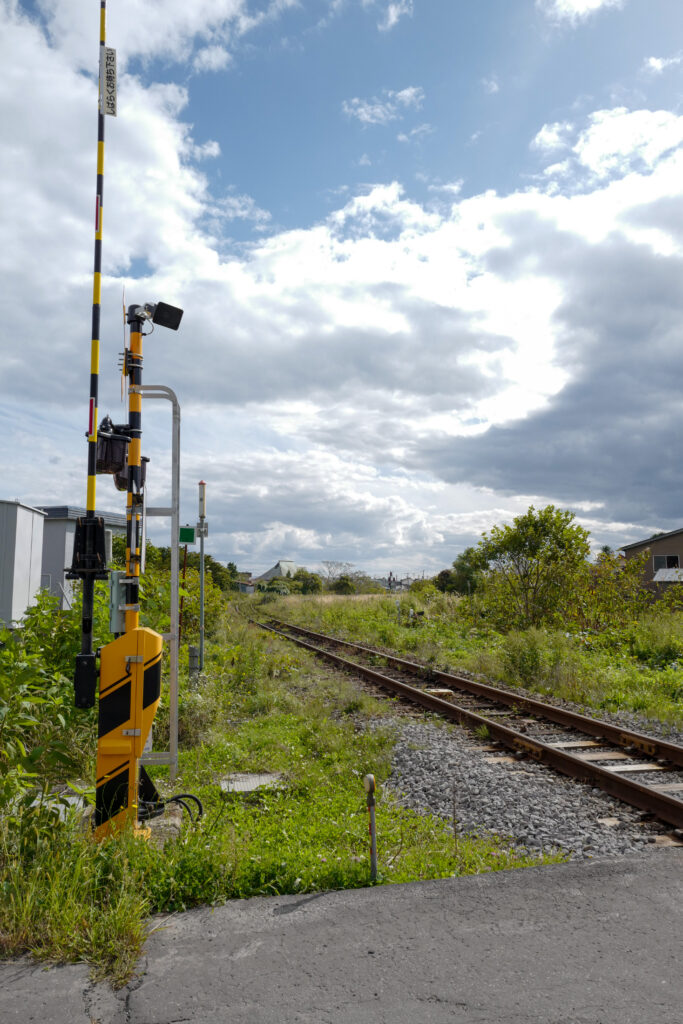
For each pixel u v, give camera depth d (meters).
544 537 18.23
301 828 5.04
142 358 5.09
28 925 3.19
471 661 14.52
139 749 4.52
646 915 3.43
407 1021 2.61
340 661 15.15
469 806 5.87
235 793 5.91
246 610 35.38
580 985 2.83
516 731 8.45
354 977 2.91
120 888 3.52
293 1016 2.65
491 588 19.50
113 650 4.56
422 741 8.09
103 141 5.02
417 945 3.17
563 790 6.34
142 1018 2.64
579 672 12.13
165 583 9.86
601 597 18.92
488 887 3.77
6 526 10.23
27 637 7.52
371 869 4.02
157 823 5.03
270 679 12.07
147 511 5.05
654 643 15.16
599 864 4.06
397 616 25.11
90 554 4.68
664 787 6.41
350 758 7.18
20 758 4.45
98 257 4.92
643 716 9.61
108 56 5.09
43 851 3.69
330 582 59.84
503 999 2.74
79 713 6.40
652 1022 2.59
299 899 3.68
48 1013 2.67
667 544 36.34
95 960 3.05
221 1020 2.62
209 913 3.53
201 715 8.22
